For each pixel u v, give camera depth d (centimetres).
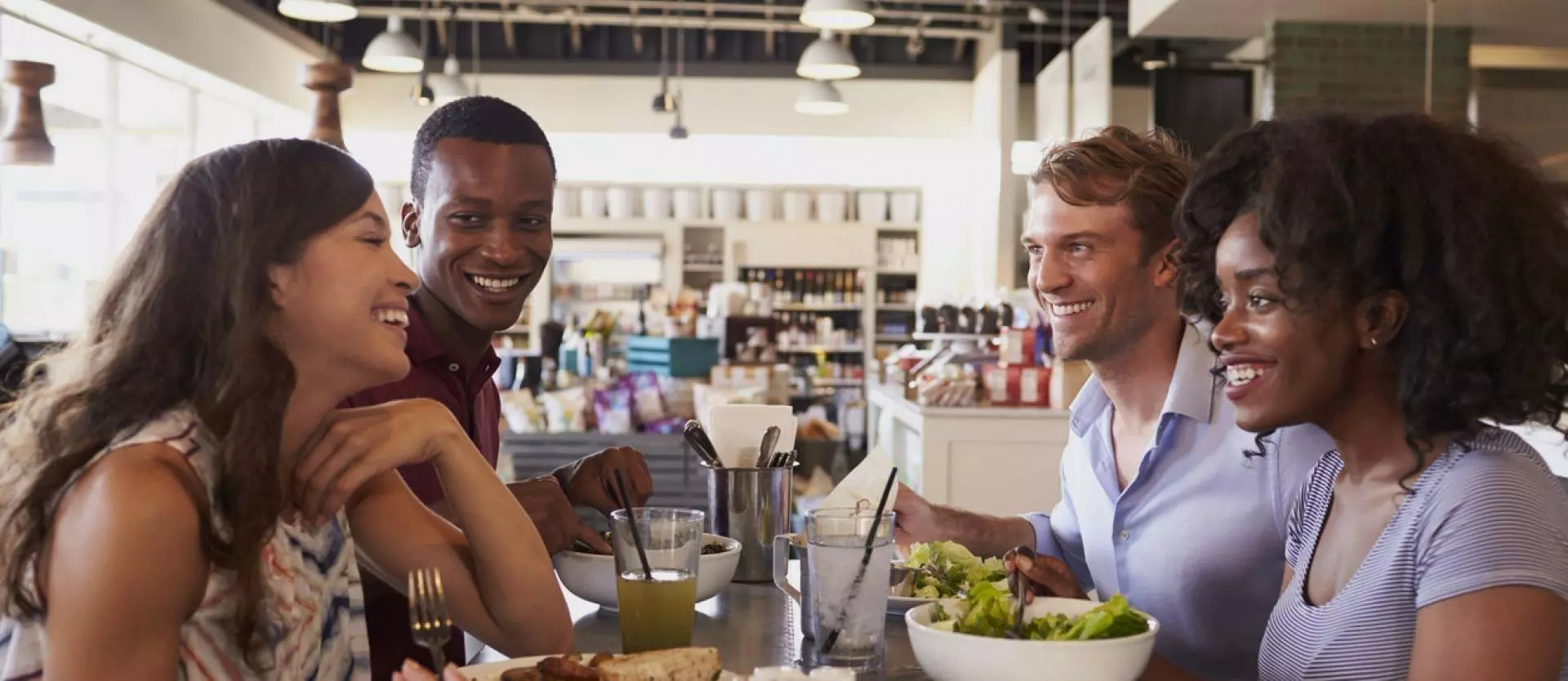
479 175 205
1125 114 1128
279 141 133
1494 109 736
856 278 1251
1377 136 127
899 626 180
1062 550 230
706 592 188
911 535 218
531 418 646
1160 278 201
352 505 167
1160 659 148
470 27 1166
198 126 925
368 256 135
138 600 116
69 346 131
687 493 607
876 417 859
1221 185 140
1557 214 125
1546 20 707
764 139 1195
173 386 126
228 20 885
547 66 1155
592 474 219
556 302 1220
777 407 220
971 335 731
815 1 731
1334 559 140
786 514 216
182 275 127
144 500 117
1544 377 123
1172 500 195
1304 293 126
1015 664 130
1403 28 735
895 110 1171
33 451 123
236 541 125
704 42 1178
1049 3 1055
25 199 720
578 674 129
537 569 164
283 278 130
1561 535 122
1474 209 121
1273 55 732
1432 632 122
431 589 128
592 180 1234
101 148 782
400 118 1152
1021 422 590
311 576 147
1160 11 718
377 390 204
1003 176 1049
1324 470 149
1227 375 137
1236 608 192
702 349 701
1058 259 203
